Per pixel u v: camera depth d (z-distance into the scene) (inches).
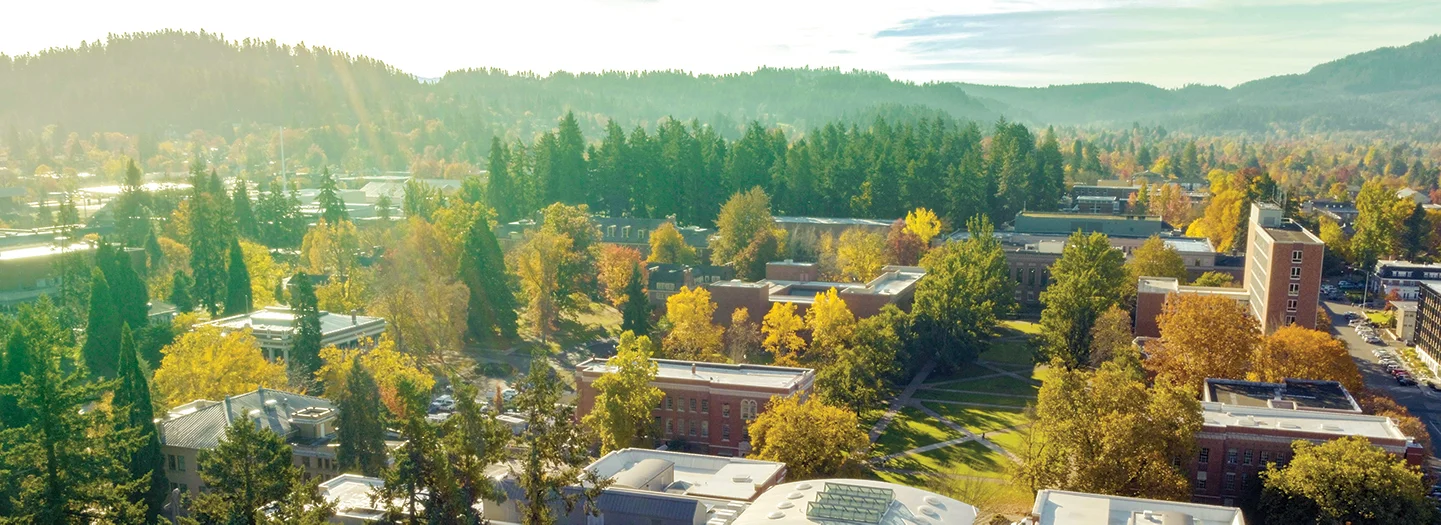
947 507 3422.7
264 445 3304.6
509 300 7667.3
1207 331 5506.9
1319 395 4992.6
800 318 6712.6
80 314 7396.7
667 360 5782.5
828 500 3385.8
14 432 3309.5
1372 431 4350.4
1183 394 4121.6
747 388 5211.6
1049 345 6594.5
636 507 3467.0
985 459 5162.4
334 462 4532.5
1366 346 7849.4
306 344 6077.8
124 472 3464.6
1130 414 4037.9
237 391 5364.2
